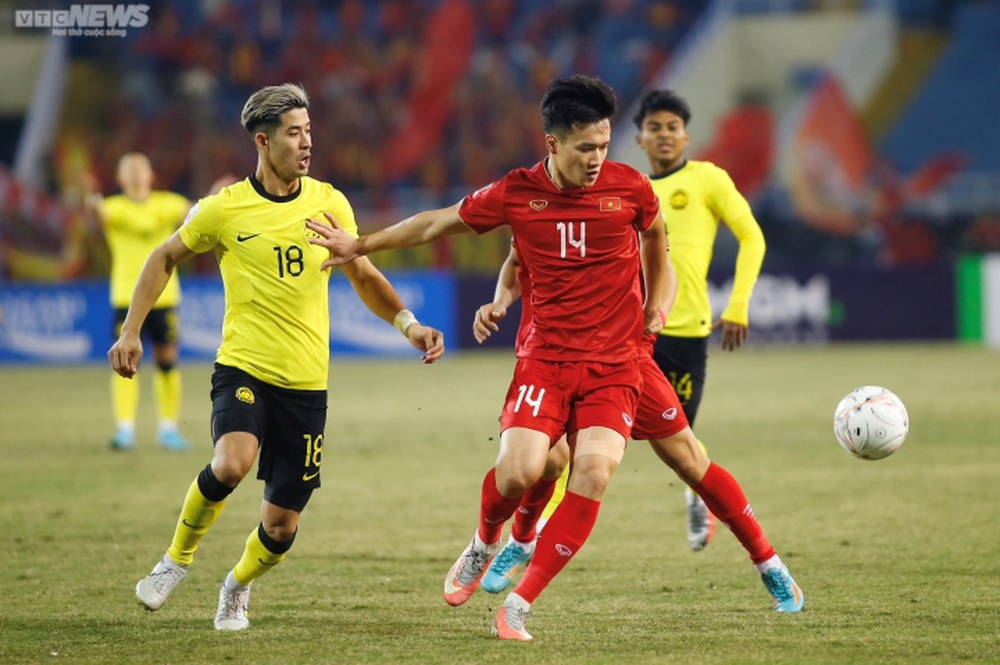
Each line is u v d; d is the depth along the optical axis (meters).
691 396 26.41
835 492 31.53
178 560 18.98
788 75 103.56
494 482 18.72
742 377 61.88
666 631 18.45
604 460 17.83
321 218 18.89
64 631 18.73
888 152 102.00
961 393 53.00
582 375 18.22
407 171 97.75
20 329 74.56
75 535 26.98
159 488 33.28
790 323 80.69
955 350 75.56
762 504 30.06
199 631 18.73
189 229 18.78
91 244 82.56
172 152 96.44
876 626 18.52
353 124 98.81
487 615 19.86
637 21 104.38
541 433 17.95
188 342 74.81
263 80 101.19
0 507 30.44
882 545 25.03
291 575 23.12
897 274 81.38
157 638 18.25
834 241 94.12
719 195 25.98
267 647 17.61
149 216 41.75
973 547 24.62
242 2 103.69
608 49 103.81
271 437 18.89
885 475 33.97
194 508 18.48
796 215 96.12
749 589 21.62
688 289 26.08
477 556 19.52
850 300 81.19
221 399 18.59
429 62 101.62
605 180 18.36
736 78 104.44
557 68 102.62
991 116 101.81
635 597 21.08
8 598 21.14
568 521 17.88
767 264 82.19
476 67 101.50
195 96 95.31
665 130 26.31
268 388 18.67
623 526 28.00
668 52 103.88
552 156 18.23
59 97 99.38
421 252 81.62
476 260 82.00
